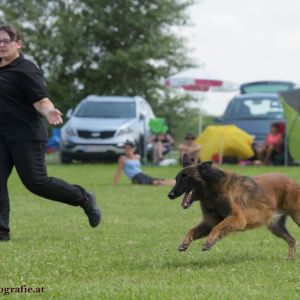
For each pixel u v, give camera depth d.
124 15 41.56
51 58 41.50
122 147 25.53
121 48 42.16
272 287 6.97
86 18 41.78
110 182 20.33
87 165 25.59
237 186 8.56
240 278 7.41
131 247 9.59
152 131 26.52
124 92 42.69
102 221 12.48
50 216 13.32
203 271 7.81
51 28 41.78
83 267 8.05
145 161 26.66
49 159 29.39
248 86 32.12
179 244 9.16
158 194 17.42
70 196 9.73
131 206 15.00
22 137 9.38
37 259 8.50
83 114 26.69
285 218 9.30
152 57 41.69
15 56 9.48
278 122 25.09
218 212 8.57
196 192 8.59
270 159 24.77
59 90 41.62
